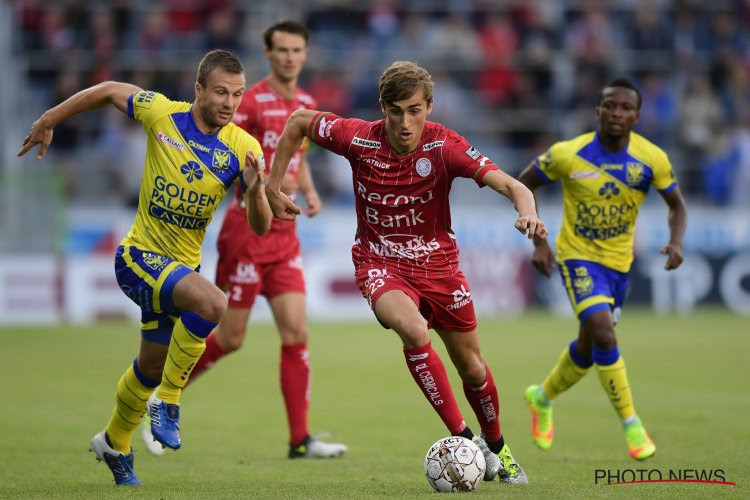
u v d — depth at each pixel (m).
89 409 36.28
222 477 24.27
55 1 81.44
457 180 75.94
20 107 78.31
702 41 85.19
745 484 22.31
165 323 22.25
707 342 55.94
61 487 22.61
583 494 20.77
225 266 30.27
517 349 52.81
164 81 78.56
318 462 26.95
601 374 27.11
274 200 23.16
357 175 22.17
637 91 28.12
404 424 33.56
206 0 81.56
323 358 50.94
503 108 81.62
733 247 73.69
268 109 30.73
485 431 22.95
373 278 22.06
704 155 79.12
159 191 22.14
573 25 85.56
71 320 67.25
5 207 66.88
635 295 73.12
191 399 39.25
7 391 40.41
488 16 85.31
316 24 82.94
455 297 22.19
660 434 30.64
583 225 28.73
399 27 84.38
